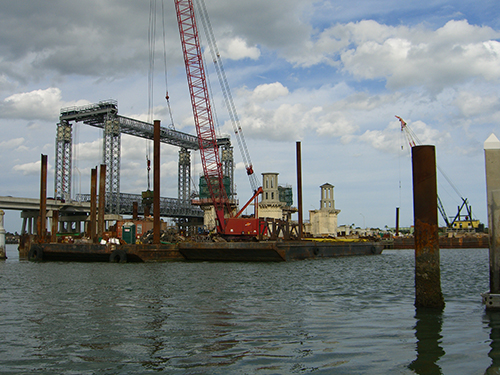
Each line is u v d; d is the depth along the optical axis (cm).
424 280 1920
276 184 12588
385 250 12169
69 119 12500
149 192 8431
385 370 1130
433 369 1135
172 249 5859
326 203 14725
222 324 1670
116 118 12031
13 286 2981
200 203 12075
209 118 8294
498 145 1788
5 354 1306
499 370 1123
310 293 2539
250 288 2784
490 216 1823
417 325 1619
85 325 1672
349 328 1586
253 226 6681
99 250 5709
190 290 2683
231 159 15288
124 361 1232
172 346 1370
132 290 2697
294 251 6100
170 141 14262
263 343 1393
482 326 1592
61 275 3806
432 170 1866
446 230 15950
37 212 11250
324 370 1134
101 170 6925
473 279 3284
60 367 1189
